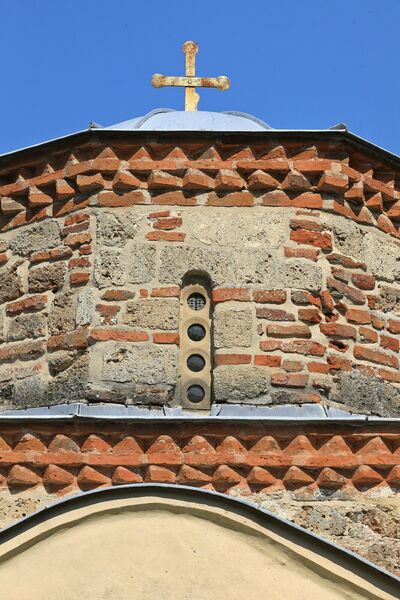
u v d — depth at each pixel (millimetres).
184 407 14469
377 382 14961
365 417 14039
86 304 14648
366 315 15141
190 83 17500
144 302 14648
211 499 11695
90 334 14508
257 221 15016
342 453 13969
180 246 14867
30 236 15359
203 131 15016
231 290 14727
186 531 11602
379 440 14070
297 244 14992
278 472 13883
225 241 14906
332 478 13875
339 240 15211
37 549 11500
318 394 14461
